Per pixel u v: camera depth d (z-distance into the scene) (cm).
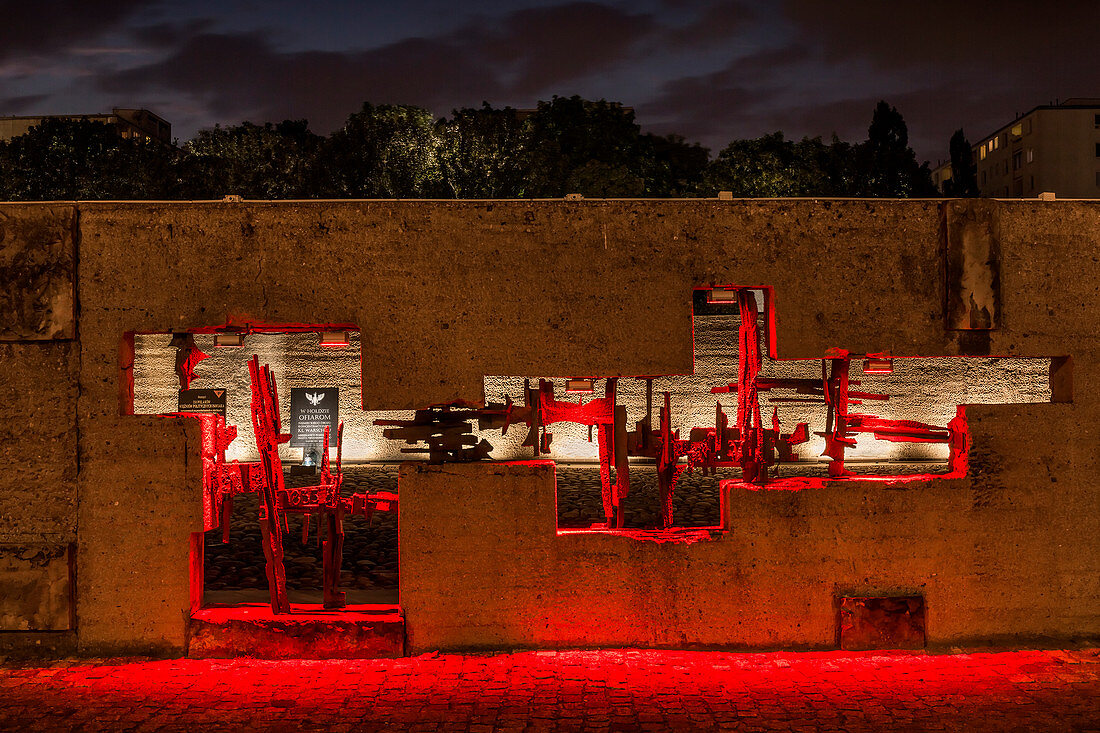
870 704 523
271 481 622
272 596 620
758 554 611
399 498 608
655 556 611
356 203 608
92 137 3000
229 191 2734
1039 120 6344
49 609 605
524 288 609
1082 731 487
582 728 491
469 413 619
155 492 605
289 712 516
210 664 595
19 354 608
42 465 607
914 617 612
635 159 3425
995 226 617
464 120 2912
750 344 639
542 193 2883
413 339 608
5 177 2895
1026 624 621
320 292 605
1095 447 625
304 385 1791
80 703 531
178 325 605
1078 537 623
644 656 599
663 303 611
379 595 820
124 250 605
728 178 3200
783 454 641
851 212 618
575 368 609
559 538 609
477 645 609
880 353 620
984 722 498
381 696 538
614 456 646
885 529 614
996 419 620
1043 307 623
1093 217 626
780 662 590
